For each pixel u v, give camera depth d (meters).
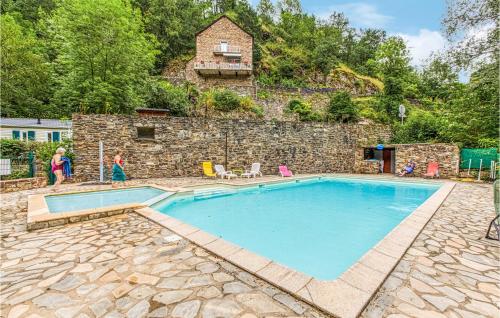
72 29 13.15
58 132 17.27
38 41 21.30
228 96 16.47
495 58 10.13
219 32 25.05
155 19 30.66
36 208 4.88
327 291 2.12
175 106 14.77
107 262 2.75
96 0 13.34
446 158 12.46
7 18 20.83
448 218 4.65
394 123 18.94
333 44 40.25
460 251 3.09
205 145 12.33
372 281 2.28
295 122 14.16
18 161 10.32
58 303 1.99
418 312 1.89
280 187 10.81
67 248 3.16
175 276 2.44
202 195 8.52
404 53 29.38
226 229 5.38
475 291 2.20
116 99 13.98
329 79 36.62
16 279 2.37
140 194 7.58
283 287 2.19
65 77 15.30
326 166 15.01
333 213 6.77
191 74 25.08
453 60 11.31
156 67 29.75
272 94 24.39
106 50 13.59
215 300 2.03
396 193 9.65
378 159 16.39
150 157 11.31
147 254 2.98
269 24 49.62
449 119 13.55
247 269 2.53
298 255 4.09
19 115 20.14
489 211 5.23
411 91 29.56
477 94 11.41
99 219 4.58
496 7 9.55
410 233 3.62
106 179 10.52
